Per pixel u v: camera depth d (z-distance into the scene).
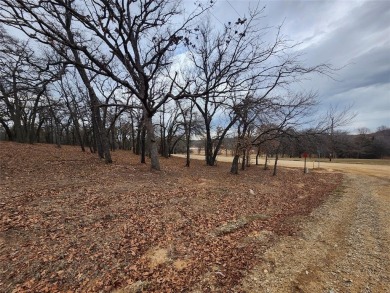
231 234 6.98
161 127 35.91
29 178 10.25
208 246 6.14
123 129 41.31
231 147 27.00
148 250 5.63
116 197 8.55
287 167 35.34
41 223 6.11
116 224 6.61
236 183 14.65
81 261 4.95
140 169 14.47
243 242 6.57
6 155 15.62
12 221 5.98
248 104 11.41
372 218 9.83
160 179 12.34
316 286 4.89
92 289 4.30
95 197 8.30
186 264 5.28
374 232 8.12
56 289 4.21
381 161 48.31
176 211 8.06
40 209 6.87
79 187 9.32
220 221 7.81
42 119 36.28
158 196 9.25
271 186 15.40
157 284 4.58
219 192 11.19
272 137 18.53
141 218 7.17
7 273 4.39
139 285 4.49
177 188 10.84
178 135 47.50
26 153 17.75
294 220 8.87
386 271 5.54
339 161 48.94
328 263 5.86
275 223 8.31
